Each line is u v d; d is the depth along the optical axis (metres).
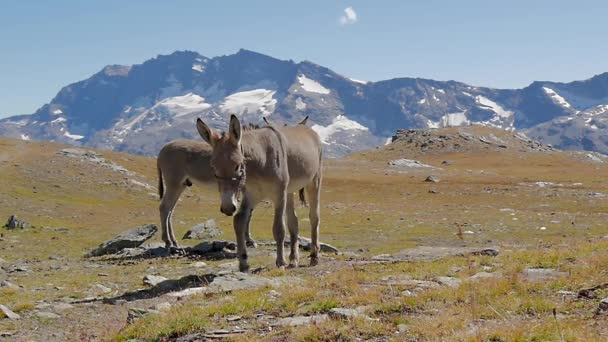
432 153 175.38
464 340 9.29
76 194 63.22
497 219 48.12
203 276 17.69
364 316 11.06
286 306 12.46
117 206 58.91
